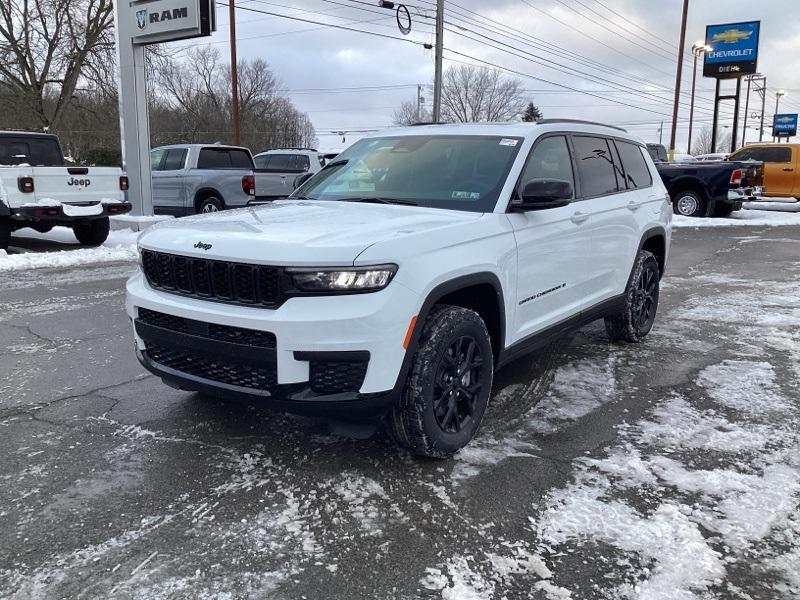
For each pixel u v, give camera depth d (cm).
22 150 1198
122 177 1196
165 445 369
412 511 302
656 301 622
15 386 462
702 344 594
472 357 362
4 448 364
